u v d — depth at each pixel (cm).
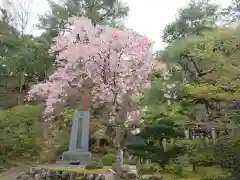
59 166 948
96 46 823
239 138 712
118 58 813
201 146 985
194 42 967
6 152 1295
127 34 829
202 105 990
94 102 1020
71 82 922
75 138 1051
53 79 984
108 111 995
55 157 1280
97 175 778
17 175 1050
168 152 1056
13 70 1762
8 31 1908
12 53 1738
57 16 1642
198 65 1006
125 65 820
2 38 1778
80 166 933
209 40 909
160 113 1023
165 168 1034
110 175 783
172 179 912
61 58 904
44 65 1688
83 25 883
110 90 823
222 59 832
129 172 824
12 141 1320
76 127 1061
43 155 1309
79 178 805
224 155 714
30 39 1827
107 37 820
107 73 817
